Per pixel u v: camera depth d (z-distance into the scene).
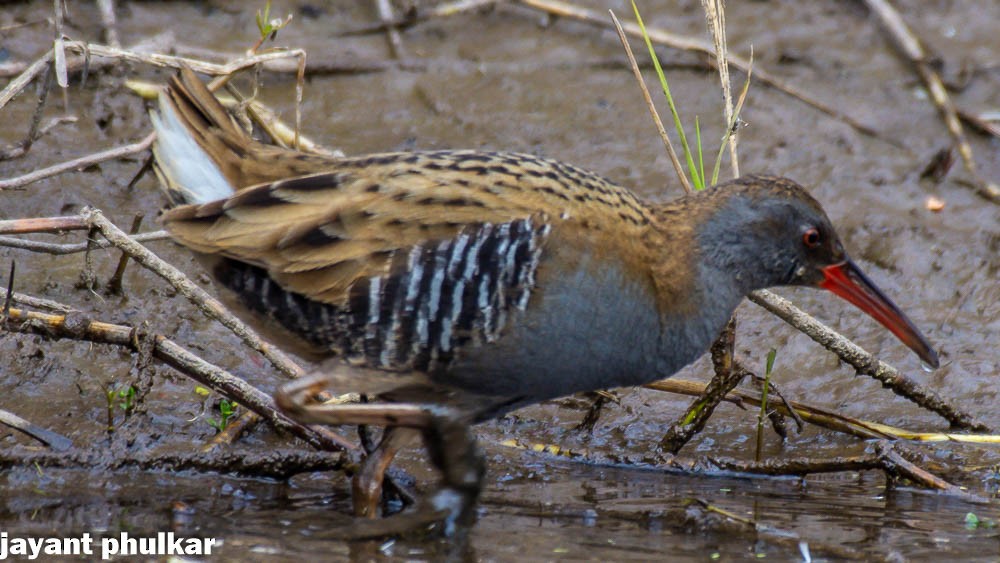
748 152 13.85
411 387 8.87
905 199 13.45
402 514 8.95
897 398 11.27
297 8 15.57
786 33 15.77
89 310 11.09
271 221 8.55
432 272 8.39
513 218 8.43
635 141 13.94
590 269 8.59
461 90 14.44
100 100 13.38
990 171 13.96
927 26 16.17
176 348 10.00
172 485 9.50
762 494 9.92
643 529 9.12
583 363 8.82
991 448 10.59
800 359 11.63
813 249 9.51
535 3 15.45
